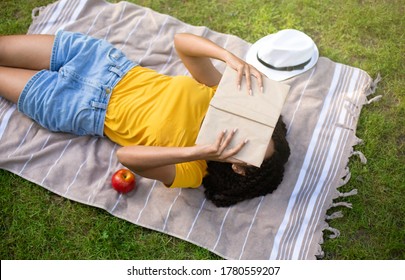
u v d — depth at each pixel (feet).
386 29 10.82
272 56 9.71
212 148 7.10
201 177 8.46
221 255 8.50
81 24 10.66
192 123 8.07
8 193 9.04
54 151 9.29
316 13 11.00
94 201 8.86
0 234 8.75
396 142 9.70
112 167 9.24
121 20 10.76
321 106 9.84
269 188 8.61
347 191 9.19
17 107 9.44
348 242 8.80
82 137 9.46
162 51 10.41
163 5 11.20
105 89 8.58
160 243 8.71
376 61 10.50
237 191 8.41
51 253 8.63
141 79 8.66
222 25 10.93
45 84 8.77
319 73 10.11
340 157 9.36
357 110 9.83
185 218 8.77
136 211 8.84
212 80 9.02
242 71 7.48
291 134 9.52
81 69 8.82
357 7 11.05
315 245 8.57
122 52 9.65
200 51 8.31
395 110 9.96
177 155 7.39
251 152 7.10
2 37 9.09
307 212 8.84
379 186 9.25
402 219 8.95
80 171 9.12
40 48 9.07
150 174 7.95
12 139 9.38
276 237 8.64
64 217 8.91
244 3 11.16
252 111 7.14
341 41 10.75
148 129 8.16
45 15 10.75
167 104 8.11
